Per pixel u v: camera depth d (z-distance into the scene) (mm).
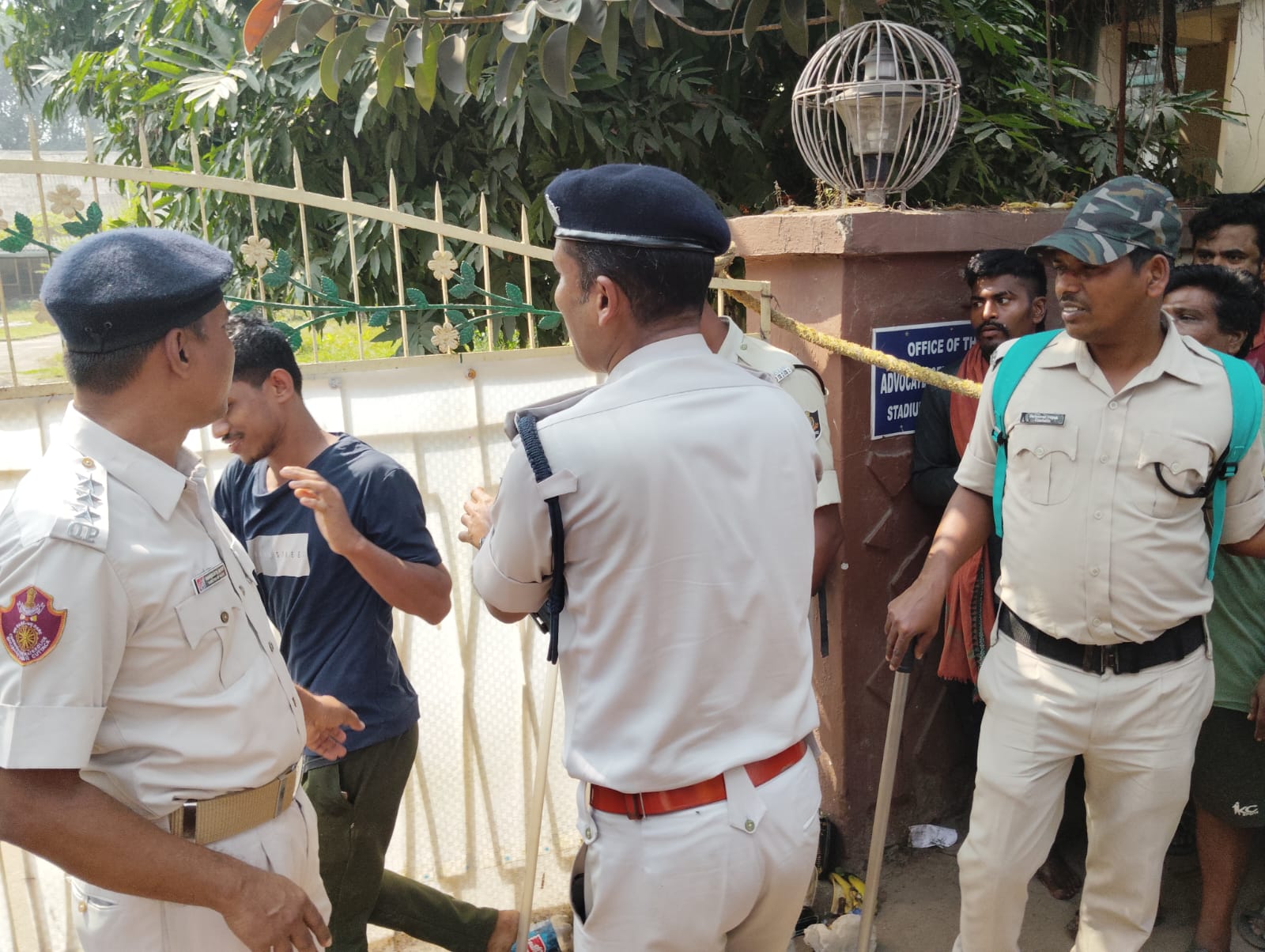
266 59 2830
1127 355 1962
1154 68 5277
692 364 1400
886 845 2936
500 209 4449
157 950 1394
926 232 2596
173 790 1356
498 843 2701
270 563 2084
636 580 1349
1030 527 2057
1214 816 2383
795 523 1450
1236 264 2953
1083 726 2053
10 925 2318
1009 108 4941
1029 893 2807
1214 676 2115
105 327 1280
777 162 4758
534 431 1376
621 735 1404
